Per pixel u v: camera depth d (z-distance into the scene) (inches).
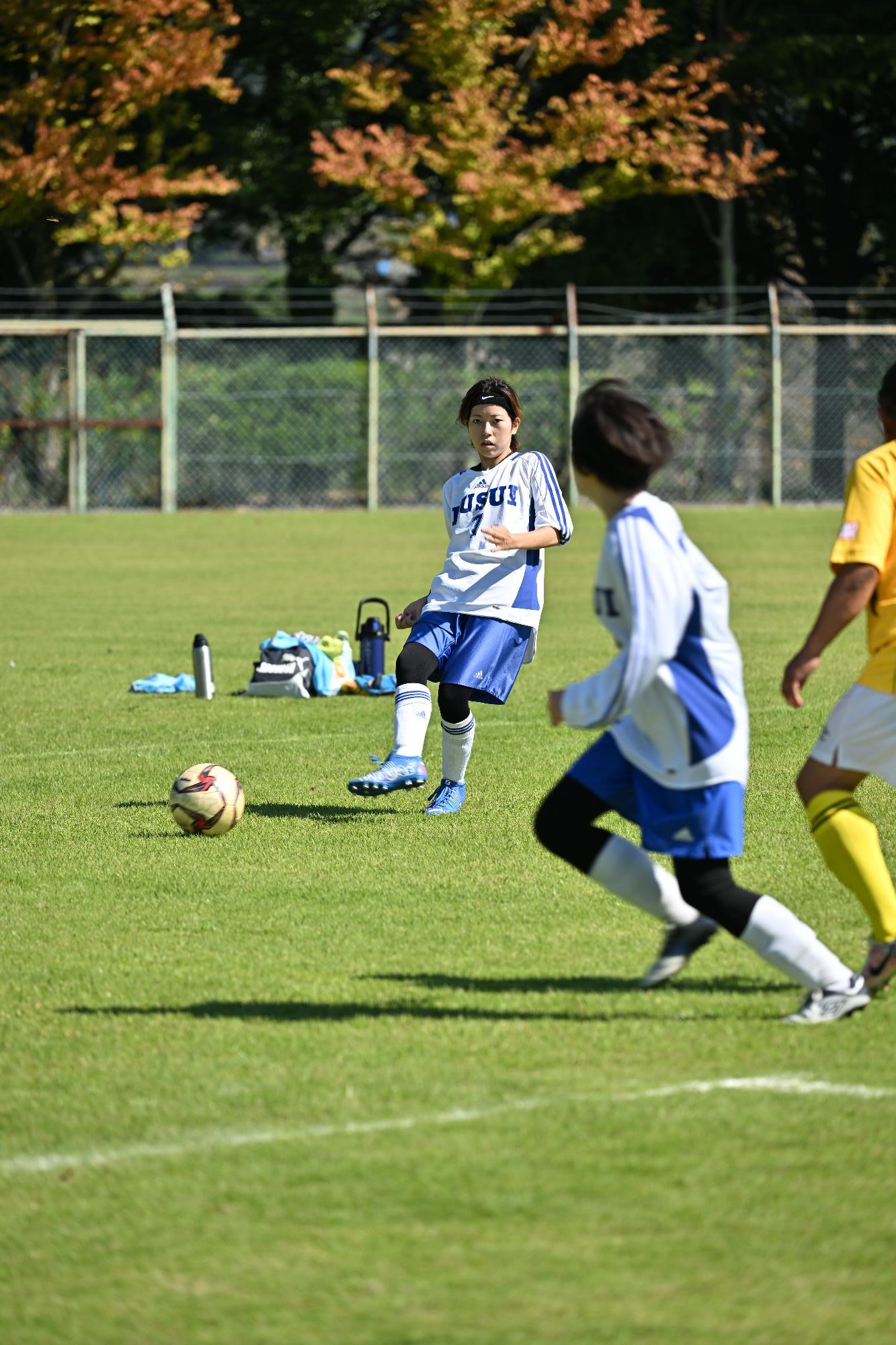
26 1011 679.7
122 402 4023.1
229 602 2313.0
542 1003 679.7
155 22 3914.9
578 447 602.9
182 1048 629.9
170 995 699.4
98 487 4035.4
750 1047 621.9
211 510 4079.7
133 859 957.8
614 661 592.4
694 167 4220.0
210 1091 583.2
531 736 1380.4
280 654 1603.1
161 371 3993.6
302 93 4611.2
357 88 4128.9
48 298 4355.3
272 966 741.3
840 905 840.9
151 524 3678.6
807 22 4601.4
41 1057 622.5
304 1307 431.8
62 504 4020.7
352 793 1119.6
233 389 4099.4
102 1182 509.4
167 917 830.5
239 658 1811.0
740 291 4699.8
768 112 4749.0
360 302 5078.7
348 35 4571.9
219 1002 687.7
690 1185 499.8
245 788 1163.3
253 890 884.0
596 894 874.1
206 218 4884.4
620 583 583.8
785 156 4958.2
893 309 5002.5
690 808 610.9
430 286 4473.4
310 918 825.5
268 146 4581.7
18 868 936.3
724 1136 537.0
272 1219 482.3
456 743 1086.4
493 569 1080.2
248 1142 537.3
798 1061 606.9
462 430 4173.2
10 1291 444.1
